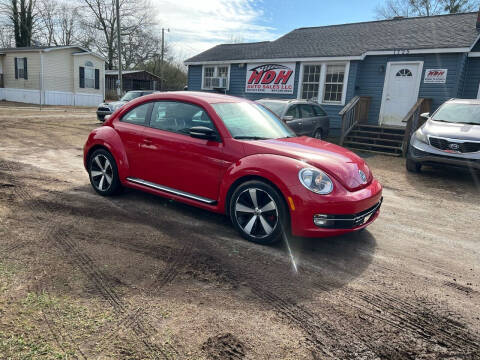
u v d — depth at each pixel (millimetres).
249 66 15680
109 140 4664
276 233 3436
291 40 16281
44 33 43250
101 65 29359
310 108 10977
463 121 7875
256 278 2939
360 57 12414
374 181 3920
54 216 4059
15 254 3086
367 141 12094
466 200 5977
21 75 26562
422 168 8641
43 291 2551
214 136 3803
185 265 3080
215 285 2787
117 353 1996
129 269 2953
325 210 3234
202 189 3928
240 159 3617
